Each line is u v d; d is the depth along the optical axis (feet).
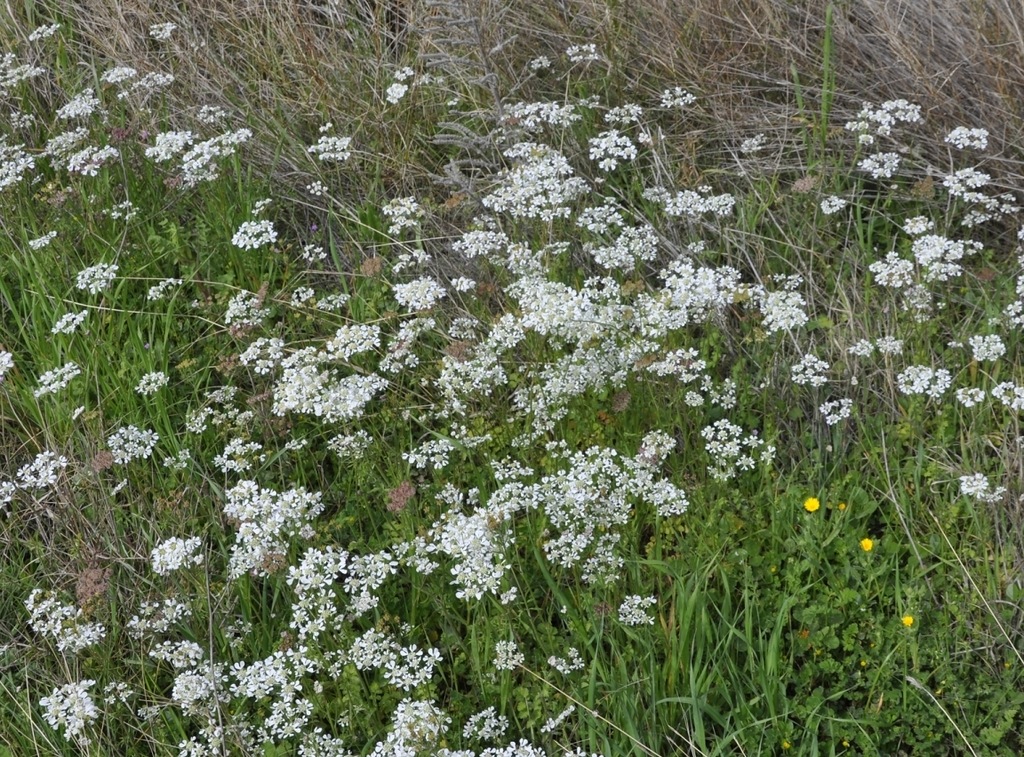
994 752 6.94
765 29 8.97
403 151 8.96
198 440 7.88
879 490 7.50
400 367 7.70
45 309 8.40
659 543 7.36
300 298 8.28
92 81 9.68
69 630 7.11
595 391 7.63
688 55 8.96
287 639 7.04
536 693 7.12
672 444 7.42
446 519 7.39
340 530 7.66
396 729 6.78
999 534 7.34
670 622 7.15
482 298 8.27
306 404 7.28
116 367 8.26
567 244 7.93
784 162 8.77
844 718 7.05
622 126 8.97
